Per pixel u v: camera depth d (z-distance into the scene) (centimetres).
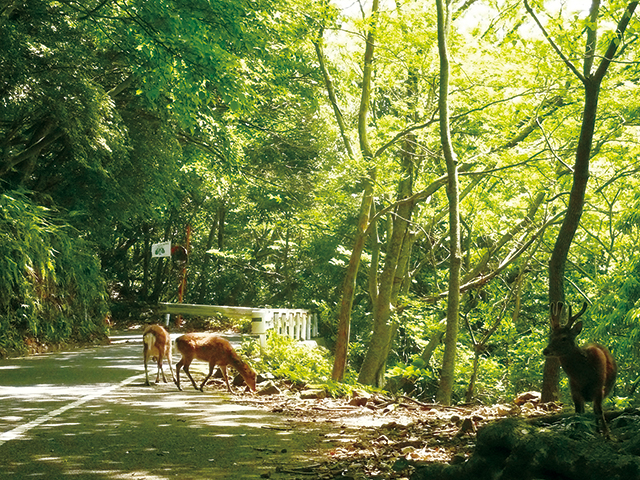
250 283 3978
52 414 869
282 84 2144
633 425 634
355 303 2894
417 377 1980
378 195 1708
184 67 1325
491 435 509
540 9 1201
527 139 1728
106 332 2358
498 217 2084
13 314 1738
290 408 1010
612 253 2111
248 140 2550
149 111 2233
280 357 1527
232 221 3822
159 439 732
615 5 1145
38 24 1628
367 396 1135
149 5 1219
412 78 1877
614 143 1720
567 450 473
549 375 1137
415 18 1586
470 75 1592
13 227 1786
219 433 776
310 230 2036
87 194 2416
